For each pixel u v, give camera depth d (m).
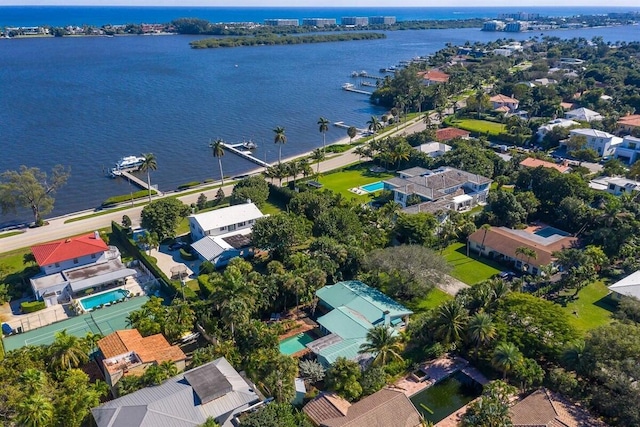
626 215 105.31
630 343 59.94
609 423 58.34
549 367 66.44
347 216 104.69
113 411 54.50
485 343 69.75
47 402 52.97
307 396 63.44
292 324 79.44
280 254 99.19
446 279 86.75
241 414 56.62
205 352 67.06
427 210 116.62
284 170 138.12
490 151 154.12
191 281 93.56
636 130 177.50
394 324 77.19
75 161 168.75
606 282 93.38
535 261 95.25
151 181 153.25
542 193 122.62
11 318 83.19
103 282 90.81
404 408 58.00
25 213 131.25
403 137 175.00
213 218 110.69
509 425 53.47
